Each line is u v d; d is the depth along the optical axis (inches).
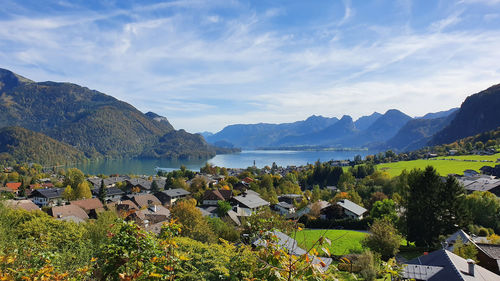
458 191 1651.1
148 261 237.0
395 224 1913.1
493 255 1192.2
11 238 511.5
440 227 1621.6
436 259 910.4
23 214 842.2
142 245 241.1
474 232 1823.3
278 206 2881.4
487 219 2059.5
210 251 478.0
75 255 467.5
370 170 5334.6
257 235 296.0
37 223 730.2
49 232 665.6
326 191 3764.8
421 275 835.4
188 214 1509.6
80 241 582.2
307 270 182.5
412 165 5684.1
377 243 1316.4
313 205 2352.4
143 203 3159.5
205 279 374.9
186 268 391.5
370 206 2972.4
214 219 1718.8
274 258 196.1
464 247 1187.3
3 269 283.3
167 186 4677.7
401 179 2536.9
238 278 324.2
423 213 1646.2
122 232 249.8
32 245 405.7
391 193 3395.7
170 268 240.7
